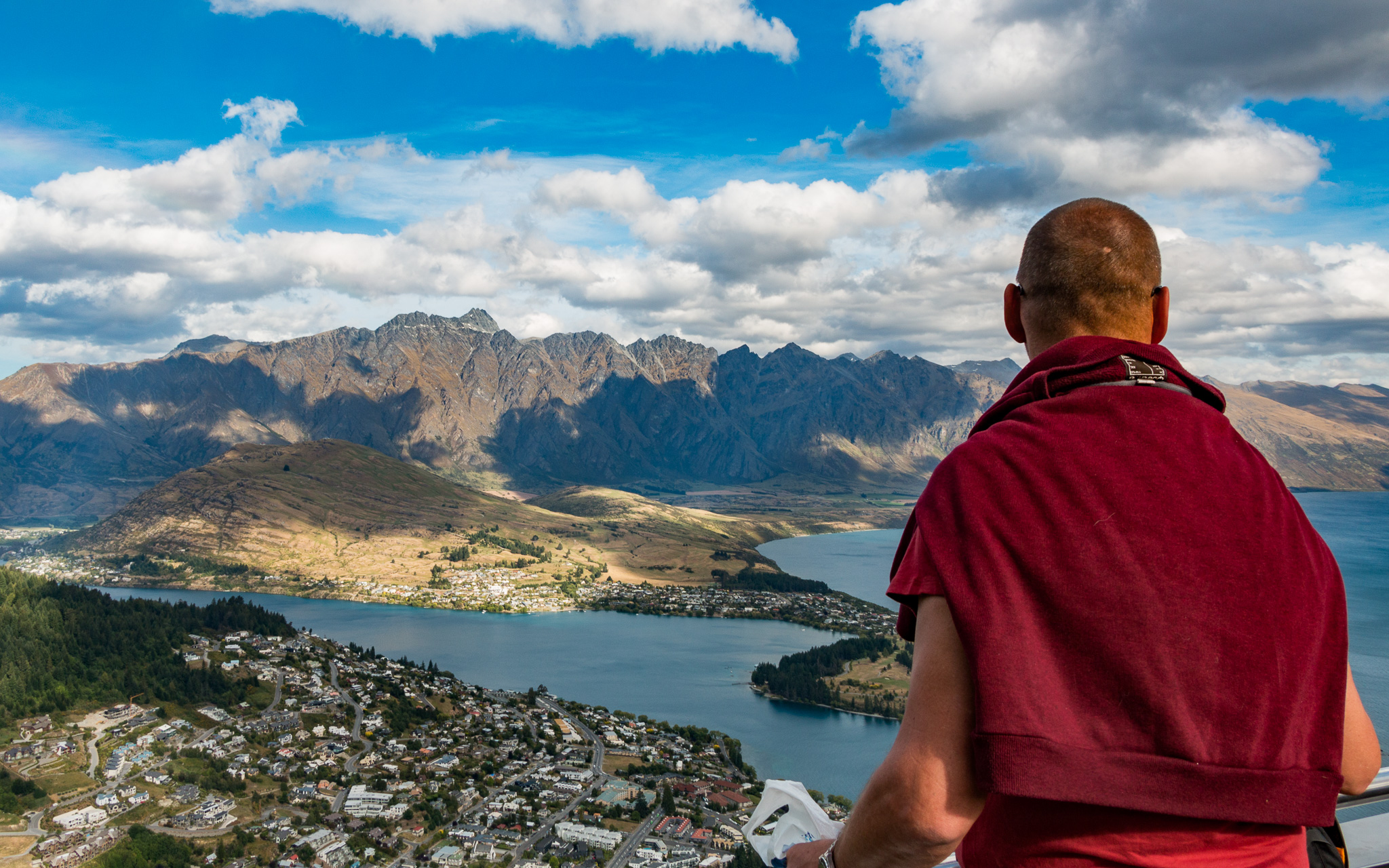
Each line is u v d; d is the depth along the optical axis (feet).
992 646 6.10
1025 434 7.21
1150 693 5.85
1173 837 5.92
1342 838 8.71
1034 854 6.26
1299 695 6.12
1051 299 8.32
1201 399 7.84
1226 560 6.30
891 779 6.52
